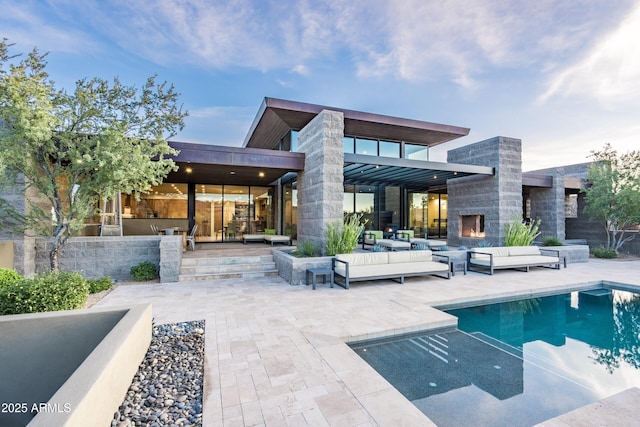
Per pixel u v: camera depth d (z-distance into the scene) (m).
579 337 4.72
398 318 4.84
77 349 3.05
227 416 2.44
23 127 4.77
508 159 11.72
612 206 12.44
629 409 2.58
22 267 6.55
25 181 6.50
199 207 13.88
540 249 10.41
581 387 3.19
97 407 1.91
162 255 7.40
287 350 3.67
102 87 5.93
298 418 2.42
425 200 17.44
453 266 8.77
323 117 8.34
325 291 6.59
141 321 3.24
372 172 11.90
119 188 6.23
